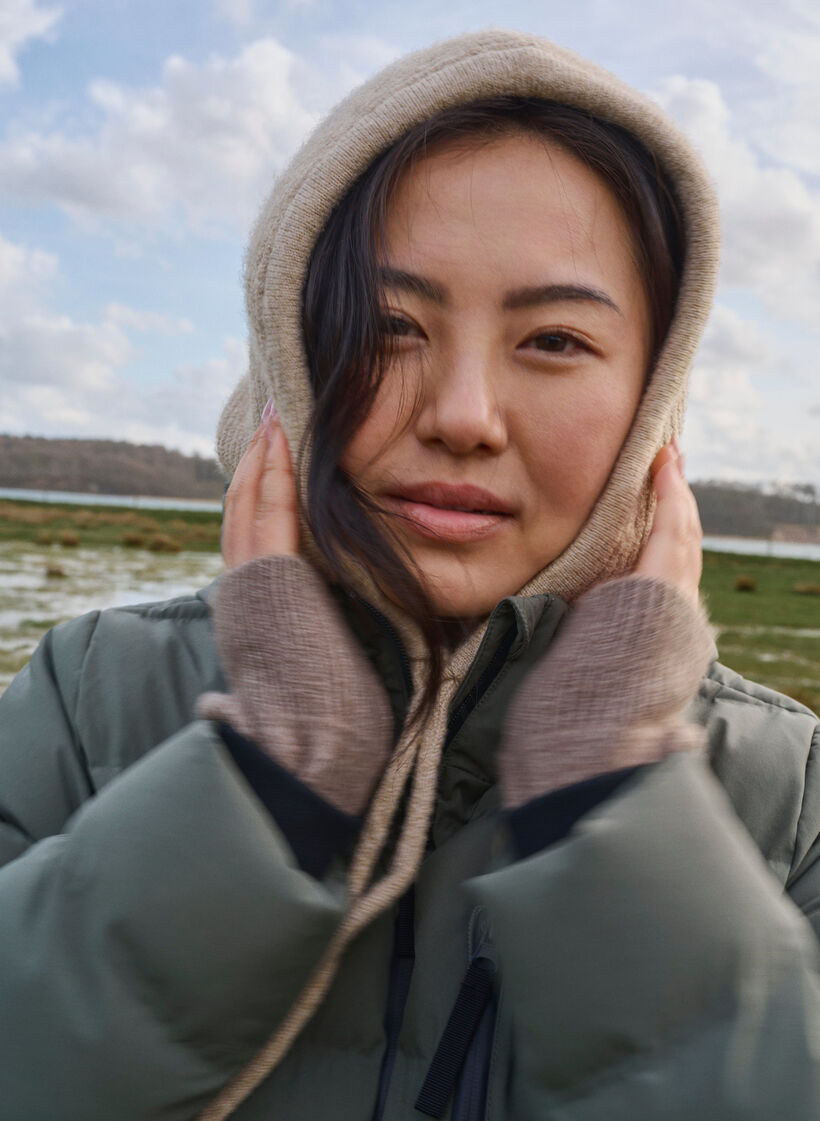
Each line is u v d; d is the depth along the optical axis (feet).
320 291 3.76
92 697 4.15
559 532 3.62
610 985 2.68
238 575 3.66
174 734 4.05
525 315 3.40
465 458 3.43
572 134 3.49
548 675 3.39
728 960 2.67
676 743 3.13
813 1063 2.52
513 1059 3.00
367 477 3.52
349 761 3.29
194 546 75.10
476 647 3.71
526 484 3.52
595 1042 2.67
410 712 3.57
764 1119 2.45
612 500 3.67
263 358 4.10
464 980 3.19
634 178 3.59
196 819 2.90
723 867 2.81
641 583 3.48
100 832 2.93
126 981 2.75
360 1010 3.25
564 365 3.44
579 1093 2.68
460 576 3.54
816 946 3.39
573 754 3.15
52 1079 2.67
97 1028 2.69
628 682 3.25
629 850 2.78
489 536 3.52
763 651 32.12
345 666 3.46
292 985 2.85
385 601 3.68
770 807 3.81
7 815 3.93
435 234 3.36
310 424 3.70
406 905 3.43
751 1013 2.62
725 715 4.14
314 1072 3.16
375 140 3.63
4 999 2.77
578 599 3.86
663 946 2.68
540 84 3.53
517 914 2.80
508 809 3.23
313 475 3.52
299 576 3.63
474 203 3.36
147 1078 2.68
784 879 3.66
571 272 3.40
